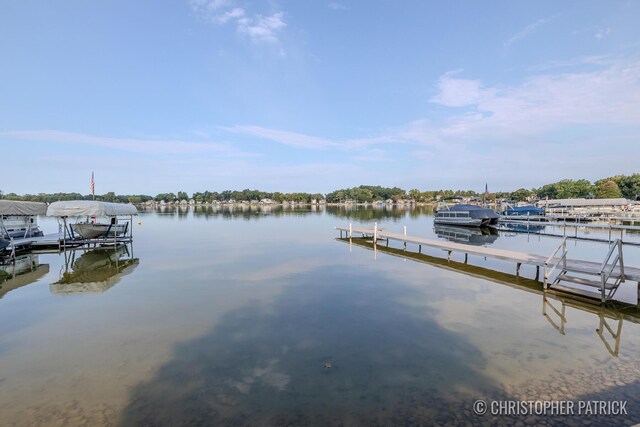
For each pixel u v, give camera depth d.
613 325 8.38
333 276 13.62
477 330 8.02
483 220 39.16
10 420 4.81
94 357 6.71
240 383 5.75
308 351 6.94
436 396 5.36
